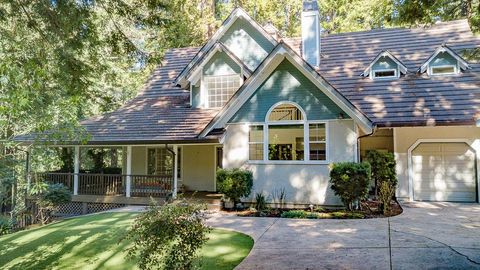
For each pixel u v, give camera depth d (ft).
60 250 29.76
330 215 39.50
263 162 46.98
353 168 40.68
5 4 33.55
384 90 51.88
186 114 57.11
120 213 44.21
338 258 23.75
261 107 47.65
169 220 19.22
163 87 66.54
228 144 48.62
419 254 24.00
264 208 44.98
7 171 52.95
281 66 47.11
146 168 65.31
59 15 31.91
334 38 65.77
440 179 50.29
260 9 98.48
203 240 20.11
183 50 74.08
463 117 44.68
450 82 50.44
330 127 44.86
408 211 41.52
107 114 62.03
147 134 52.90
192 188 62.23
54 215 56.18
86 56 40.01
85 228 36.04
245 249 27.12
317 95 45.52
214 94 57.98
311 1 59.26
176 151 52.80
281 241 28.86
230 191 44.78
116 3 35.22
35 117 34.86
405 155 51.57
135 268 24.84
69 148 68.85
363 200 45.93
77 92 35.83
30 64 23.99
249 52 59.41
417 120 45.78
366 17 93.45
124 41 37.29
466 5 29.32
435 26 60.85
